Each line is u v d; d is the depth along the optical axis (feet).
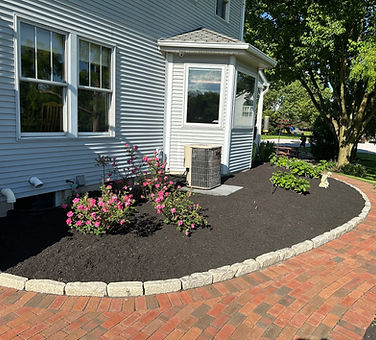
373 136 64.28
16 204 17.56
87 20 19.24
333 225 18.31
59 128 18.69
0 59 15.15
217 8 35.19
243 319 9.66
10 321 9.14
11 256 12.11
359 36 43.04
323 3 41.65
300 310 10.23
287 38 47.11
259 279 12.21
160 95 26.89
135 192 20.27
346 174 45.60
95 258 12.18
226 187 24.68
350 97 52.85
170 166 28.60
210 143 28.27
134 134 24.54
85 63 19.69
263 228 16.56
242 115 30.37
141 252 12.91
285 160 35.06
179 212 15.76
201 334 8.91
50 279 10.89
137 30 23.48
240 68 28.50
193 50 26.08
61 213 17.17
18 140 16.29
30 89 16.85
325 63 47.83
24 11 15.83
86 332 8.81
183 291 11.10
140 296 10.70
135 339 8.60
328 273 12.94
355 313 10.18
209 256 13.14
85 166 20.42
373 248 15.87
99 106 21.30
